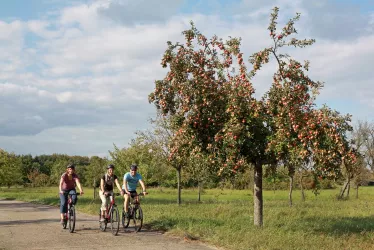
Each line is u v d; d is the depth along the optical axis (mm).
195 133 12625
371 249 10695
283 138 11516
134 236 12234
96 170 38438
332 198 39719
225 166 11961
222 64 13039
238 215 18562
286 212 20391
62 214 13625
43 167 107750
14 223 15672
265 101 12500
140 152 37000
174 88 13047
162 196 46438
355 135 47312
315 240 11336
